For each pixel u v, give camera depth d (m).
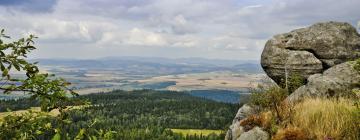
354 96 15.25
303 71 24.56
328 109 12.66
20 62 4.48
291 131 11.92
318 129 11.48
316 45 25.30
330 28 25.97
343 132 11.10
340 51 24.94
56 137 4.15
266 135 13.22
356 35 26.20
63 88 4.61
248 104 21.48
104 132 4.50
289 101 16.14
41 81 4.49
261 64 26.84
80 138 4.33
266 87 21.30
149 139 178.25
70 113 4.49
